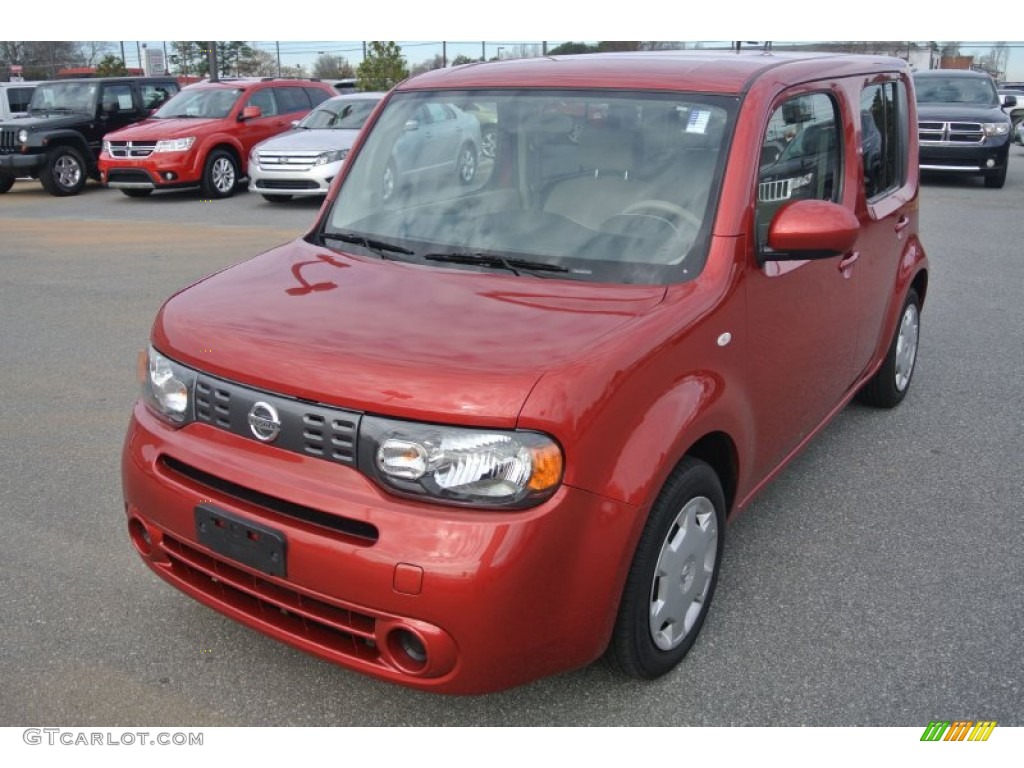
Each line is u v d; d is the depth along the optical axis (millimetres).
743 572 3830
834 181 4137
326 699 3066
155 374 3004
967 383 6133
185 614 3500
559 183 3473
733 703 3051
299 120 17641
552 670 2682
